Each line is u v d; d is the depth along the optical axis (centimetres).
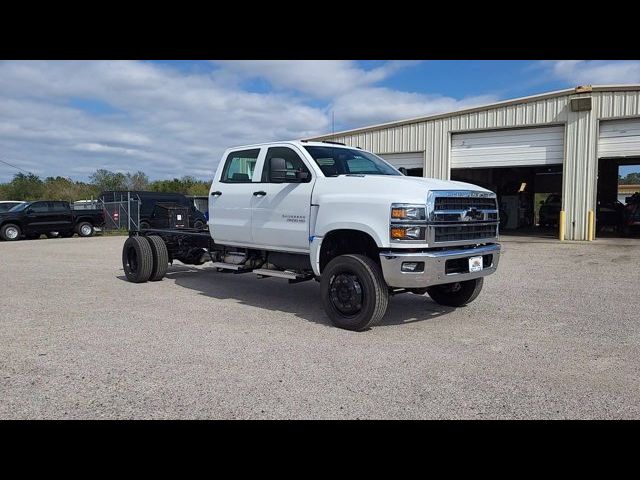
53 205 2384
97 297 802
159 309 708
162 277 970
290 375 432
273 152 711
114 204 2698
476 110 1948
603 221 2180
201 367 454
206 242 867
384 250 553
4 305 735
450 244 565
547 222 2659
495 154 1938
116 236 2531
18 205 2402
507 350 505
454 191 570
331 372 439
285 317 657
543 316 659
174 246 1003
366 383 412
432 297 733
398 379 421
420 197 542
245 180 751
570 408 362
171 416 350
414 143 2125
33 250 1708
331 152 691
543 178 3183
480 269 603
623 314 669
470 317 654
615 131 1689
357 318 573
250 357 482
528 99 1822
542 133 1827
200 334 568
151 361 471
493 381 416
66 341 538
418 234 537
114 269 1176
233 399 380
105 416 350
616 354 490
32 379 423
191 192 5291
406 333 573
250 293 841
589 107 1694
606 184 2744
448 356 485
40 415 352
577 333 571
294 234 658
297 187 655
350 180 602
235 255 789
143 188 5662
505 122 1886
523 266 1151
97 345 523
